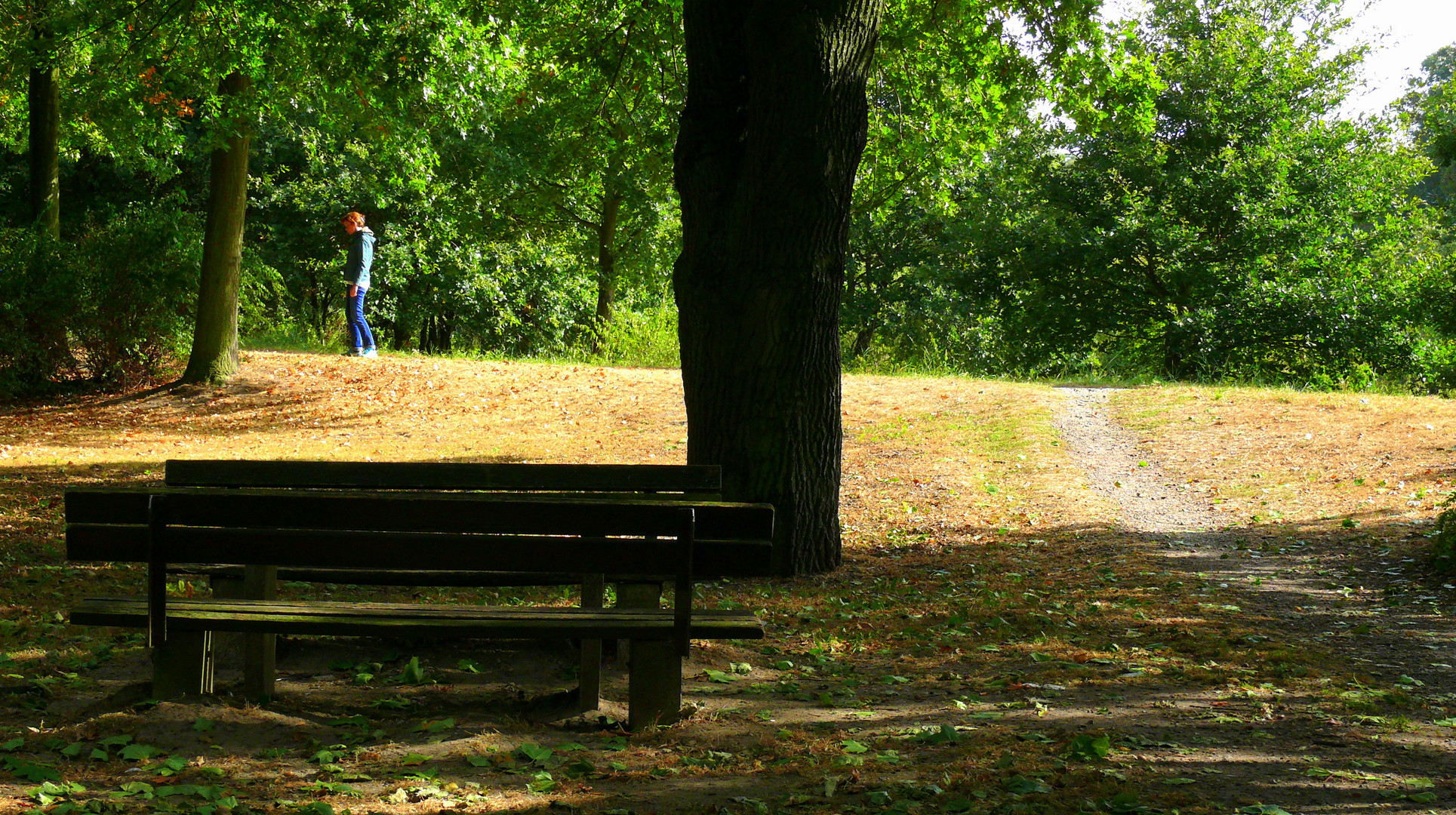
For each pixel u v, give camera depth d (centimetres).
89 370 1789
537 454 1352
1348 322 2373
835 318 768
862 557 838
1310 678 491
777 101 722
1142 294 2652
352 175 2752
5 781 328
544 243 3130
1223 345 2453
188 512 391
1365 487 1024
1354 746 385
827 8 716
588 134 1358
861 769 359
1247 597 681
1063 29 1104
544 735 405
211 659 429
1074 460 1252
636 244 2814
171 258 1750
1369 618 619
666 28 1175
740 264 745
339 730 398
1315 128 2656
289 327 2367
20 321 1680
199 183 2836
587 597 494
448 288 2911
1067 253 2655
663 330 2397
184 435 1491
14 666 476
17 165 2603
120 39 1430
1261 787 338
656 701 416
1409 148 2808
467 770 357
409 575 519
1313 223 2573
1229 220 2602
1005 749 380
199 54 1438
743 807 324
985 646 564
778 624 624
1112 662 528
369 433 1510
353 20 1215
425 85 1327
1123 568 776
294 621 392
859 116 747
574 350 2519
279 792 330
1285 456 1194
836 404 778
